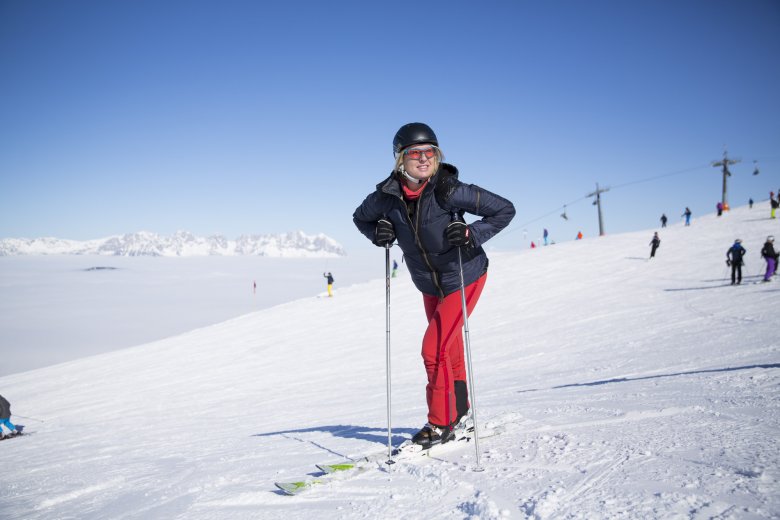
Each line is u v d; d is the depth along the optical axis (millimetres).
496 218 2725
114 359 17984
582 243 30984
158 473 3783
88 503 3094
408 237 2764
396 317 18797
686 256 22016
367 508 2031
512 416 3365
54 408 11914
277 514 2145
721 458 1954
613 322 12750
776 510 1450
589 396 4359
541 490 1896
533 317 15305
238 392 11320
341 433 4629
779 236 23094
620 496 1712
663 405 3178
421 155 2572
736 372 4621
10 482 4336
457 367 2980
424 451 2746
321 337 17266
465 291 2922
